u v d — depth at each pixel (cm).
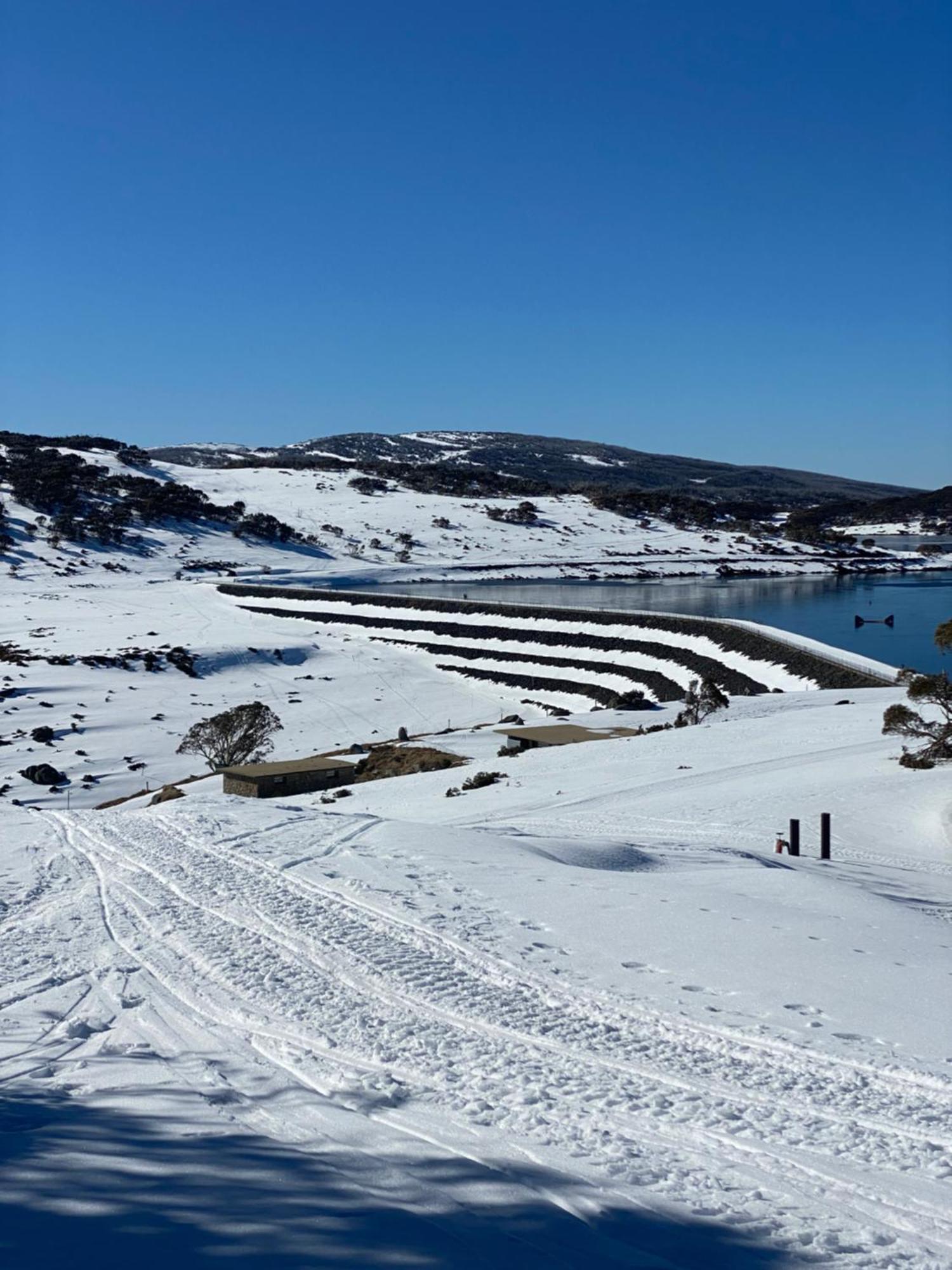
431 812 3238
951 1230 550
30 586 15275
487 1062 805
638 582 18600
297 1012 924
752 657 8219
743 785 3362
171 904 1377
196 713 7431
